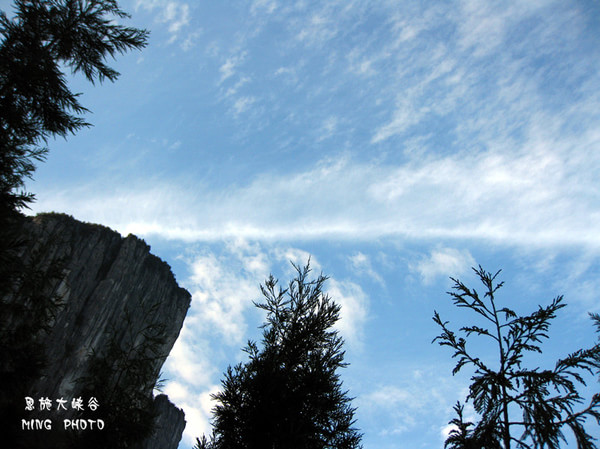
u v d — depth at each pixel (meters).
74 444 10.70
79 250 71.44
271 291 11.26
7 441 10.30
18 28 10.62
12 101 10.38
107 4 11.32
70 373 58.78
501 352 6.31
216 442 9.46
